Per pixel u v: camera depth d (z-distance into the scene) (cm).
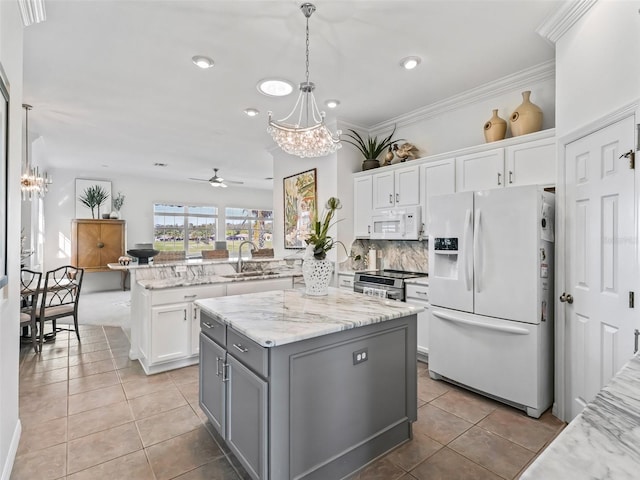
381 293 363
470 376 271
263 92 338
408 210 373
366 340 191
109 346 393
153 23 232
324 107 385
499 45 259
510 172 294
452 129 369
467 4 213
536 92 303
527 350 240
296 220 513
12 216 188
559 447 58
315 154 278
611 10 182
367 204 428
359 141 450
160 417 239
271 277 382
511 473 183
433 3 212
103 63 287
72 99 362
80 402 260
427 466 189
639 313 164
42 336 373
